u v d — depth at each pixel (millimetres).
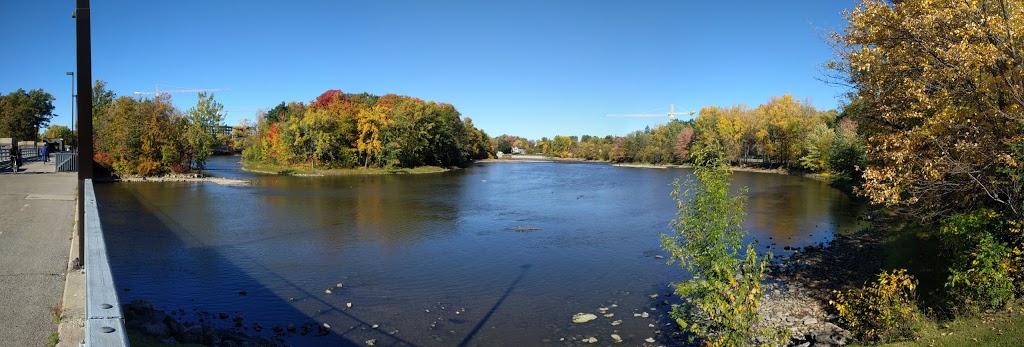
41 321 7566
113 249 21516
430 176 73312
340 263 20172
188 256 20672
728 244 10602
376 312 14750
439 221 30656
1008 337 8836
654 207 38188
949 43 12039
